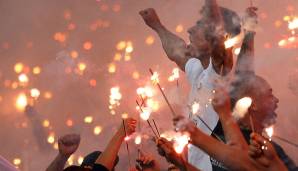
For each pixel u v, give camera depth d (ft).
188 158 23.81
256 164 17.53
